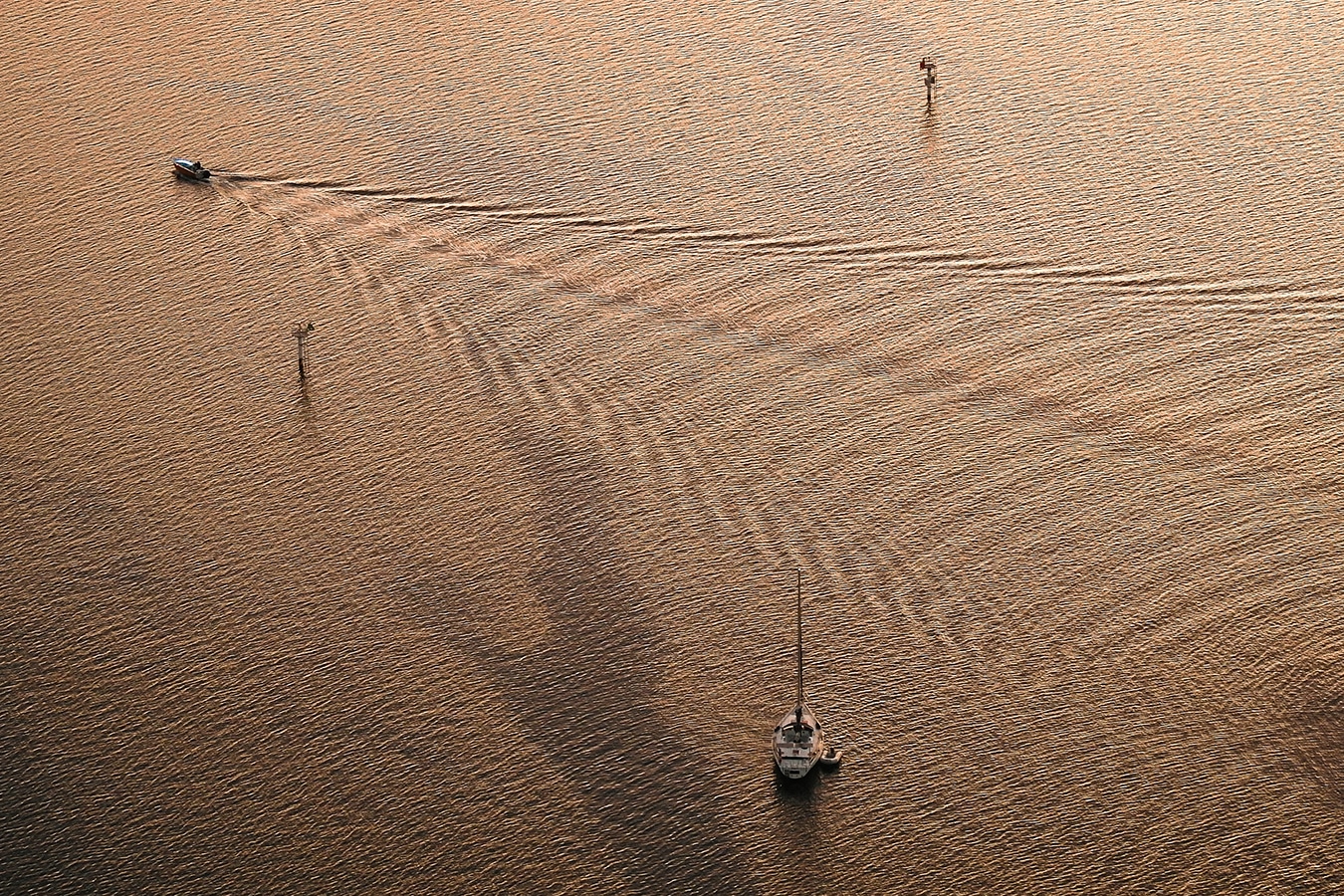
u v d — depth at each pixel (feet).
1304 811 635.66
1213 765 652.89
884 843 635.66
